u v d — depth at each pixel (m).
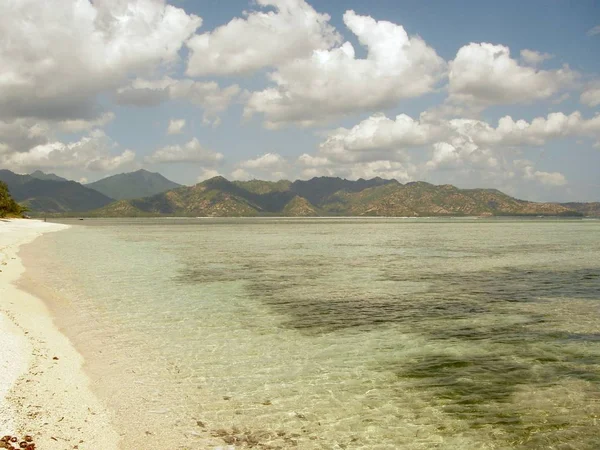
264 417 11.52
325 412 11.85
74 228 143.62
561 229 139.38
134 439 10.12
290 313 23.17
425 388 13.47
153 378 13.98
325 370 14.98
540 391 13.22
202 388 13.30
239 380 14.00
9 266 37.25
